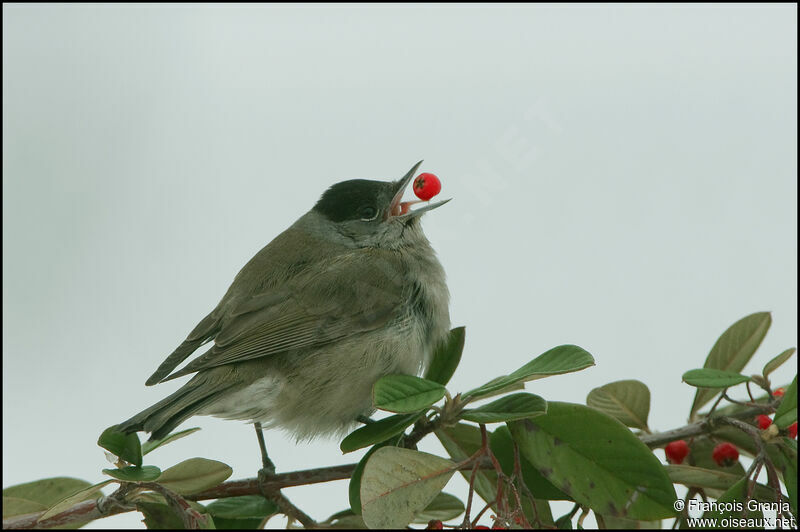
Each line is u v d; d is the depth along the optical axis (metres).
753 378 6.94
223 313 9.23
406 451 6.30
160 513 6.73
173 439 7.48
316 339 8.85
